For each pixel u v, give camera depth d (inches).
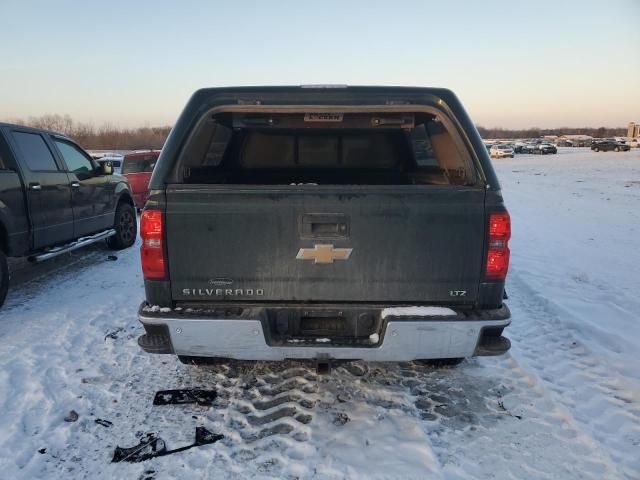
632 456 108.3
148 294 110.3
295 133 184.1
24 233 207.2
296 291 109.0
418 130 167.9
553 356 159.2
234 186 106.5
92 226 273.4
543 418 123.1
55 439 114.0
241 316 106.3
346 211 106.1
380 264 107.8
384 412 125.0
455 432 116.7
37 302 211.3
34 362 153.2
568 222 454.9
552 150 2479.1
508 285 240.7
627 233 394.6
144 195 477.4
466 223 106.8
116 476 101.8
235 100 112.6
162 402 130.3
